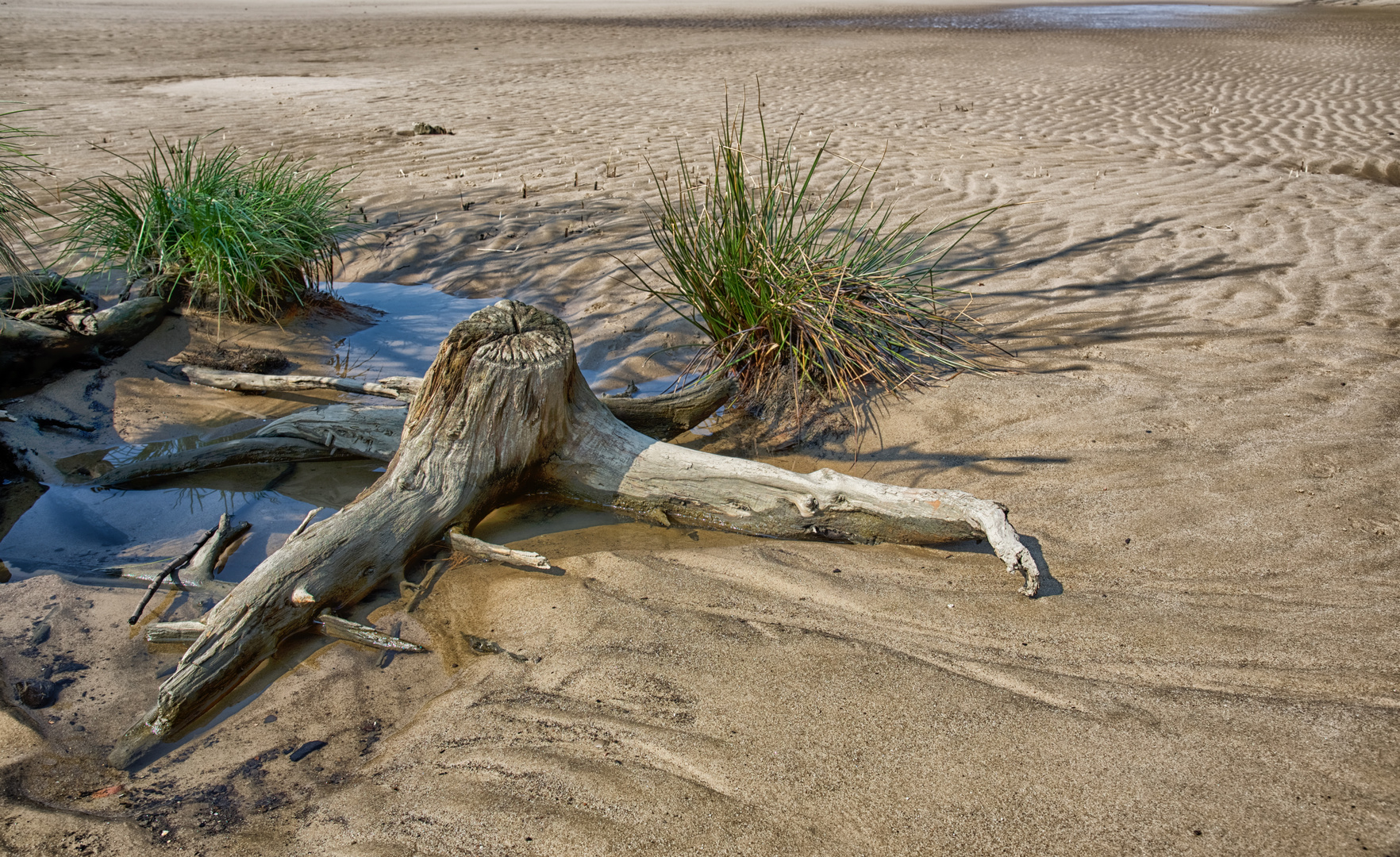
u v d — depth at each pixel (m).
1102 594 2.79
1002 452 3.69
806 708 2.33
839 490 3.11
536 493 3.52
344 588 2.80
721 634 2.65
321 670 2.58
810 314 4.18
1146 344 4.56
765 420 4.16
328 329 5.16
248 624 2.54
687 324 5.15
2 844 1.99
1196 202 6.96
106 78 12.70
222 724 2.38
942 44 18.52
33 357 4.36
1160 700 2.32
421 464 3.11
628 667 2.52
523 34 20.27
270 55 15.90
